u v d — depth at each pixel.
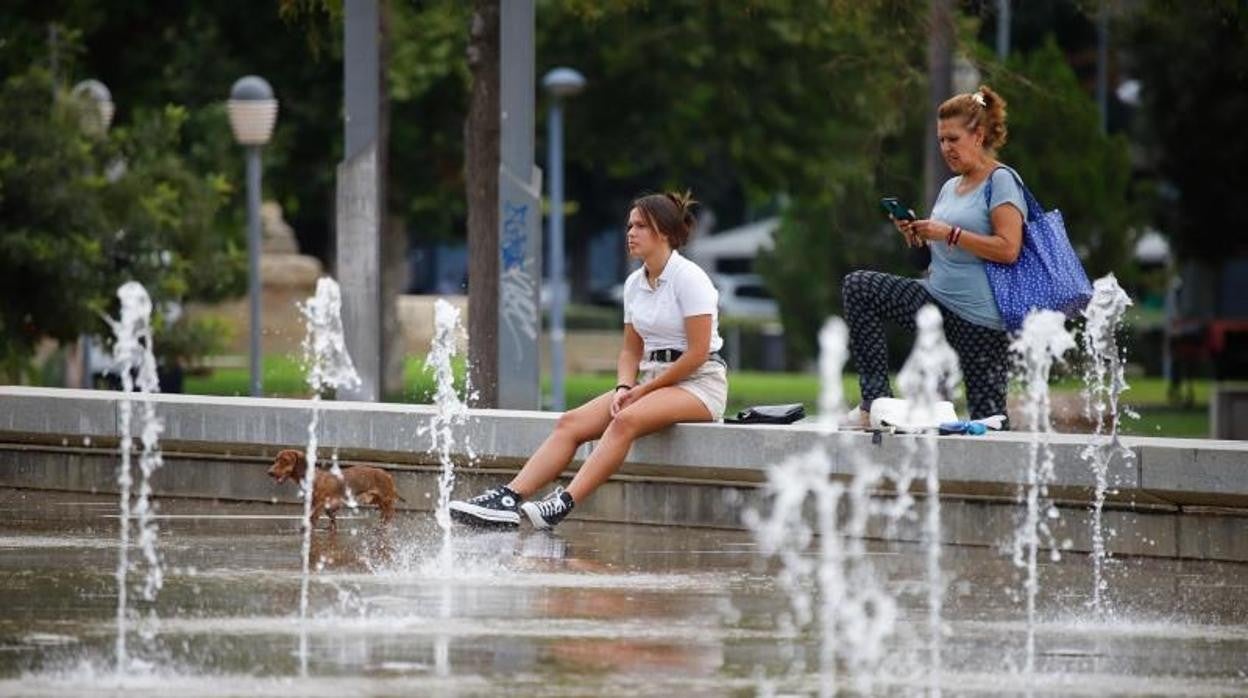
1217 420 66.50
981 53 57.53
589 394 91.69
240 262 72.81
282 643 20.14
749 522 29.53
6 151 63.16
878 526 28.59
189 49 92.56
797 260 110.12
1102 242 83.88
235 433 32.78
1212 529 27.14
